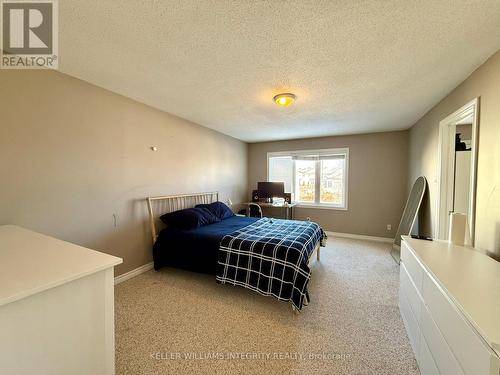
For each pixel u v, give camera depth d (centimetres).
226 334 184
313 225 333
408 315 181
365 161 464
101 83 233
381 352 165
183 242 277
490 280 119
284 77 216
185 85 236
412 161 396
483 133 178
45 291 92
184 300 233
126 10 131
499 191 156
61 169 212
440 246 179
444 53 172
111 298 115
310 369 150
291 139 528
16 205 184
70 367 101
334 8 128
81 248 130
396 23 140
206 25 144
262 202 527
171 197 335
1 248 129
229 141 494
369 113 325
